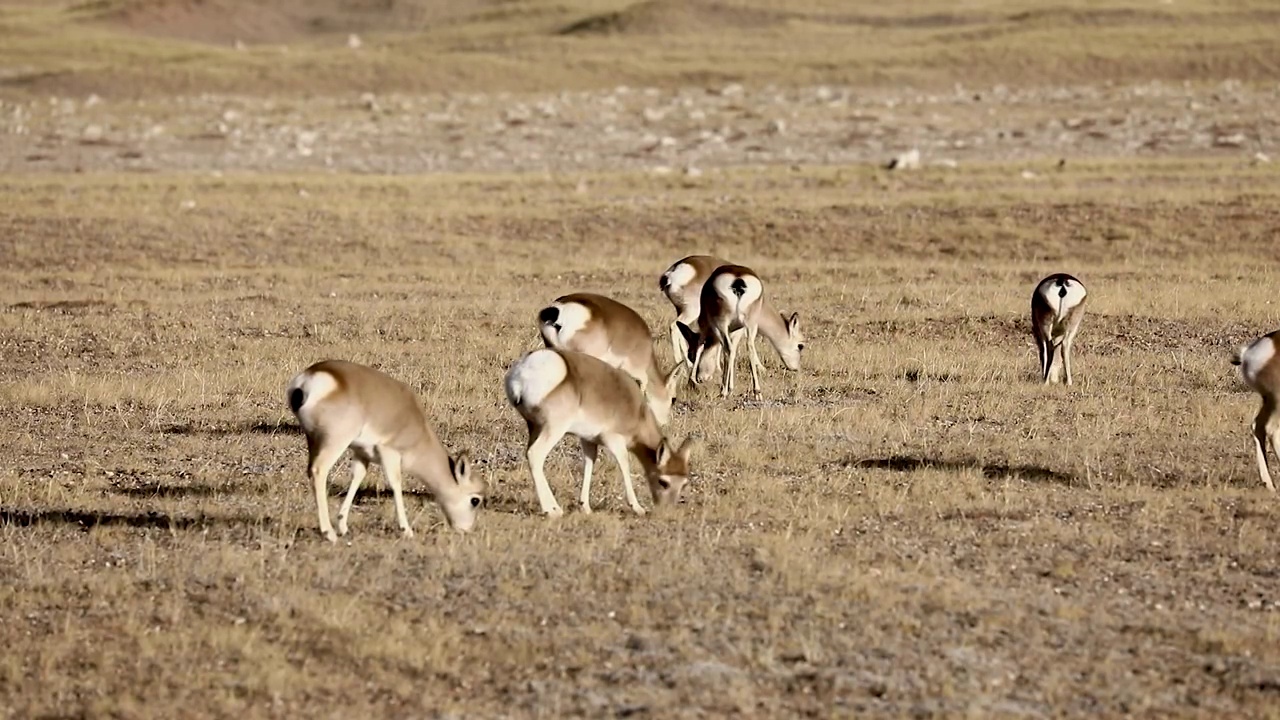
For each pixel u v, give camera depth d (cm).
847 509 4897
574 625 3744
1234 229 12900
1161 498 5016
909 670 3409
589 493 5281
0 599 4012
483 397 7119
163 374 7850
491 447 6094
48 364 8319
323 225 14038
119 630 3769
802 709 3216
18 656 3588
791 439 6147
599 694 3306
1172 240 12712
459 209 14712
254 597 3981
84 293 11069
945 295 10450
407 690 3350
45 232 13525
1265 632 3662
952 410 6731
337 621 3741
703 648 3559
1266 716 3161
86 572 4288
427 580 4094
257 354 8469
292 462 5903
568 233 13788
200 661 3553
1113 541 4475
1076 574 4153
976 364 7906
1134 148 19775
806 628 3669
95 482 5534
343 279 11781
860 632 3647
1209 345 8556
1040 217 13550
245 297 10800
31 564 4356
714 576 4109
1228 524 4684
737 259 12694
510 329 9312
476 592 4012
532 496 5256
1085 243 12775
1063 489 5212
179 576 4194
